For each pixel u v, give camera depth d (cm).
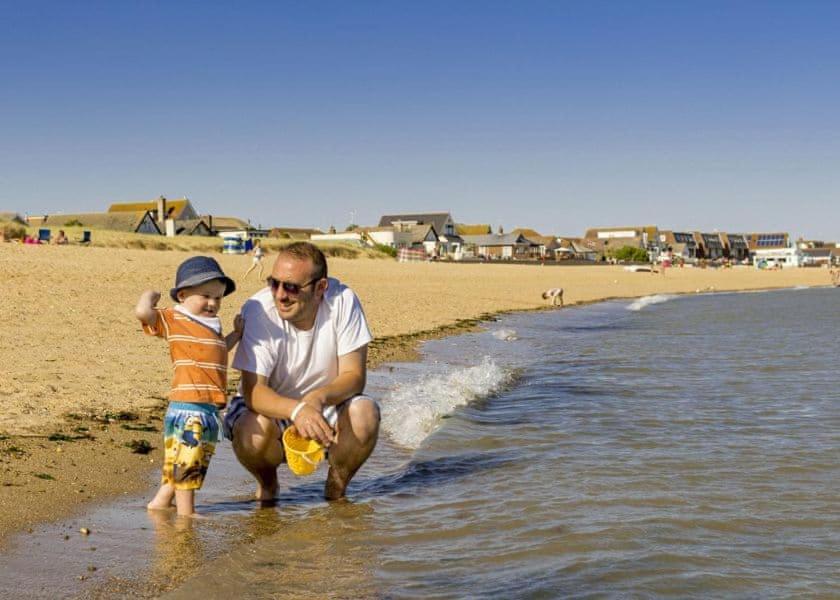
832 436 720
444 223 12406
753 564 403
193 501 482
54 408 744
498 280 4591
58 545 412
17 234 5366
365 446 522
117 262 2853
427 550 425
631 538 443
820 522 471
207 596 352
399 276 4206
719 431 749
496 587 373
